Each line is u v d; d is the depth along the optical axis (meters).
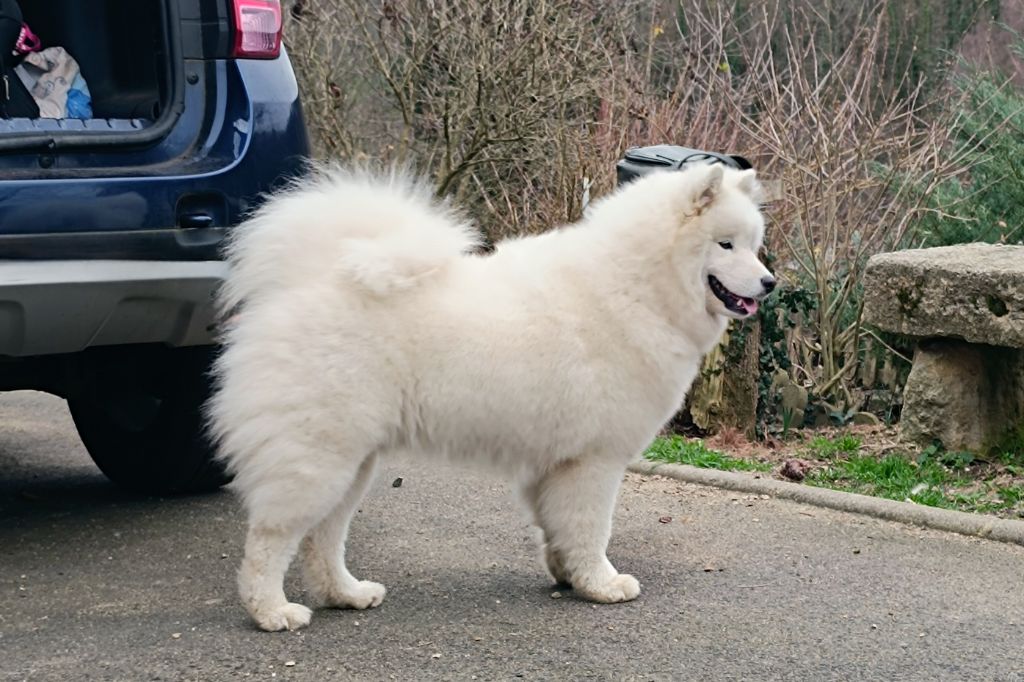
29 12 5.23
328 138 9.62
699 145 8.04
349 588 4.08
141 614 4.02
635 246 4.09
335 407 3.77
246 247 4.03
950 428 6.03
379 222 4.01
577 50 8.71
